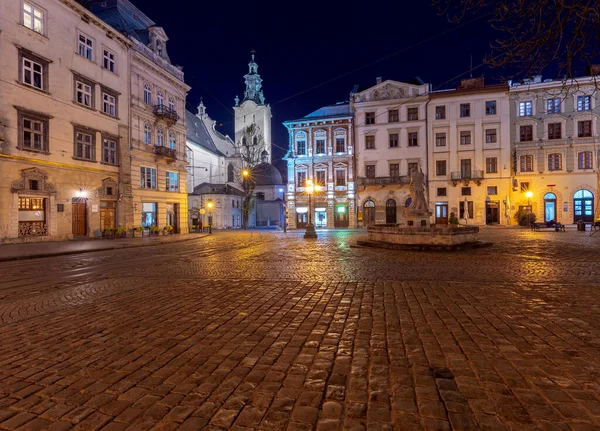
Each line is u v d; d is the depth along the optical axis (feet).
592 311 17.17
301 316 17.15
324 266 35.81
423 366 11.11
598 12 14.90
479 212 141.18
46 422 8.44
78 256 52.75
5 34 69.62
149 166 108.37
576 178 133.08
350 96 155.33
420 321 15.96
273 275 30.35
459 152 143.13
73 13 84.33
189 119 208.54
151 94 110.52
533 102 137.18
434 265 35.32
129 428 8.13
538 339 13.33
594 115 130.93
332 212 157.48
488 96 140.67
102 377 10.77
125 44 100.22
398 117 149.69
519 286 23.61
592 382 9.84
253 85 260.01
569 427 7.80
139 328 15.60
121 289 24.91
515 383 9.86
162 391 9.84
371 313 17.46
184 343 13.60
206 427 8.11
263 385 10.08
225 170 227.40
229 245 70.18
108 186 93.91
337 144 158.10
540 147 135.85
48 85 78.02
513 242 61.67
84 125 86.43
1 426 8.27
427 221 61.67
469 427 7.87
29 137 74.95
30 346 13.57
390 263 37.42
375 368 11.03
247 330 15.08
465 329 14.66
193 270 34.47
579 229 96.07
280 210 219.00
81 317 17.60
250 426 8.11
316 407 8.86
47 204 78.02
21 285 27.91
